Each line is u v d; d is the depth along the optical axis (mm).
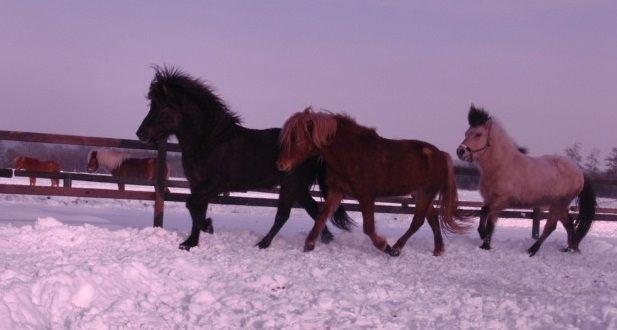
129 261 6719
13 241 7996
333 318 5285
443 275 8102
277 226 9555
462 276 8148
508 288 7523
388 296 6367
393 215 20969
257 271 7172
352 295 6203
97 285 5480
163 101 8891
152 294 5598
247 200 11398
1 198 19375
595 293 7309
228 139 9172
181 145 9172
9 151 37219
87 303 5227
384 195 9516
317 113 8938
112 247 8289
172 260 7012
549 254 11133
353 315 5402
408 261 9062
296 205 11219
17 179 27562
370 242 10625
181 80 9031
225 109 9320
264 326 4961
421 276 7848
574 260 10508
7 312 4582
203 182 9133
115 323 4859
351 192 9352
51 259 7086
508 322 5359
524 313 5676
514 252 10836
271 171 9445
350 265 8117
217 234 9992
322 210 9406
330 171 9336
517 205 11133
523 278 8188
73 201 19828
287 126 8883
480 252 10500
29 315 4773
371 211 9289
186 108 8945
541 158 11586
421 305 5957
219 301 5691
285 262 7941
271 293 6203
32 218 12641
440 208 10062
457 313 5703
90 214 14977
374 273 7707
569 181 11250
